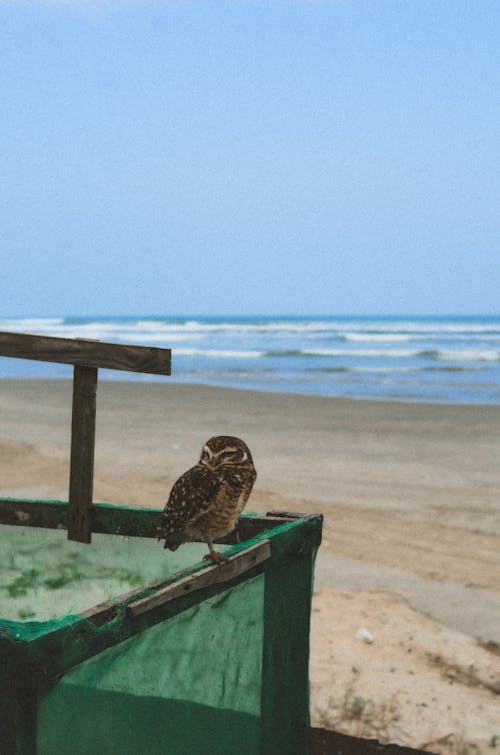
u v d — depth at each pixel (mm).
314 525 3803
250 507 10680
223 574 3156
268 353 50469
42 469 12477
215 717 3283
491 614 6949
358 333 80562
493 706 5363
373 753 4781
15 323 132500
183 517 3631
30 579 4438
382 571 8094
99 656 2586
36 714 2332
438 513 10367
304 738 3914
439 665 5973
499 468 13406
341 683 5656
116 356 4074
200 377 35406
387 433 17641
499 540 9141
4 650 2283
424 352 48469
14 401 22844
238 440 3816
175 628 2982
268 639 3598
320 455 14711
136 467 13047
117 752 2701
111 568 4277
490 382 31688
